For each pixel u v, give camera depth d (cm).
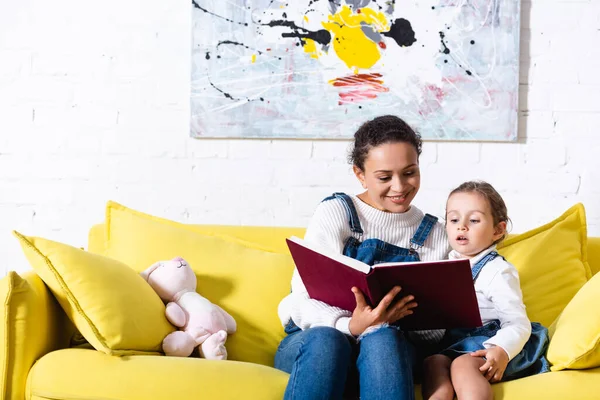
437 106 263
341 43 264
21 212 269
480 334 179
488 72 263
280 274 213
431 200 266
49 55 268
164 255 213
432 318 170
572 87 265
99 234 225
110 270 188
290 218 268
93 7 269
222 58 265
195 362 169
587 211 265
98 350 173
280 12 265
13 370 168
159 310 193
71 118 269
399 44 263
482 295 186
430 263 158
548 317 204
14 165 269
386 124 188
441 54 263
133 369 166
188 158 269
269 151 268
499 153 266
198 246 216
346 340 164
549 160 265
